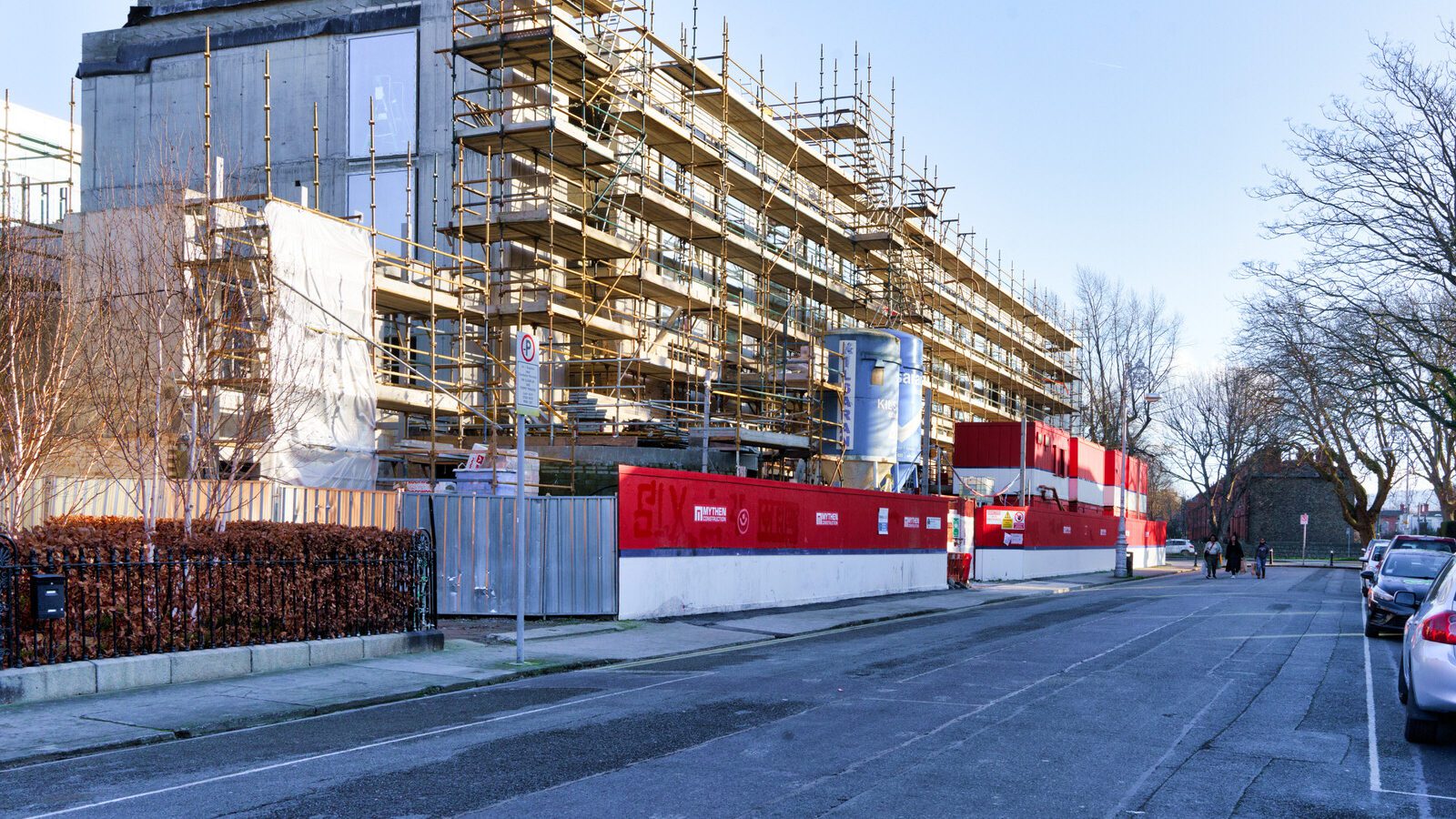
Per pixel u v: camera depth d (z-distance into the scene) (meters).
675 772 8.11
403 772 8.09
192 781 7.83
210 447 15.91
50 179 38.03
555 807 7.08
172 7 38.16
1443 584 10.15
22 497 15.30
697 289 35.09
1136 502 76.31
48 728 9.54
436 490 23.25
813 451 32.84
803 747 9.05
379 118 35.53
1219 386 78.94
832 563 27.72
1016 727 10.06
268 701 11.05
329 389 22.00
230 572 13.13
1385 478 67.12
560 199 29.28
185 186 19.28
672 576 21.33
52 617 10.98
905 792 7.57
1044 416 81.38
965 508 40.34
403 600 15.36
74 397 16.69
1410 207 31.91
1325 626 21.59
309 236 22.12
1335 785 8.01
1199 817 7.09
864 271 45.53
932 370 50.00
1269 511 96.69
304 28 36.53
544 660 14.77
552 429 27.83
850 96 41.28
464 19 34.56
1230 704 11.59
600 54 30.20
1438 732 9.51
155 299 17.17
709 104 34.97
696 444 31.34
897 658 15.82
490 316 28.83
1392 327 35.28
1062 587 38.22
